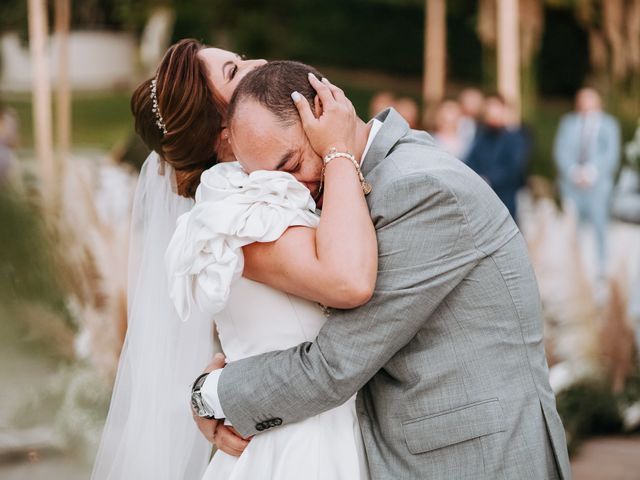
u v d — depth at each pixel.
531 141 7.44
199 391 2.08
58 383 4.42
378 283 1.92
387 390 2.03
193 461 2.43
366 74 15.52
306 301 2.05
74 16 8.22
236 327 2.09
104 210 5.01
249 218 1.91
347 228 1.87
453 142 7.70
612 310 5.07
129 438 2.34
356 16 15.37
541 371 2.01
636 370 5.16
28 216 4.87
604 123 8.35
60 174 5.90
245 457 2.06
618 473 4.33
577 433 4.77
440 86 9.44
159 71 2.25
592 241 7.64
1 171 6.18
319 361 1.95
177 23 13.15
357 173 1.95
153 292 2.34
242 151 1.97
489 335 1.96
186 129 2.23
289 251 1.91
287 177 1.94
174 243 2.00
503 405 1.94
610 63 9.59
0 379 4.44
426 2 14.97
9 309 4.59
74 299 4.52
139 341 2.34
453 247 1.91
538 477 1.94
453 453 1.95
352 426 2.08
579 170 8.26
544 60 14.94
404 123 2.08
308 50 15.40
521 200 7.69
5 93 7.72
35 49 6.04
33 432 4.24
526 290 1.99
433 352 1.97
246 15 14.29
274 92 1.95
